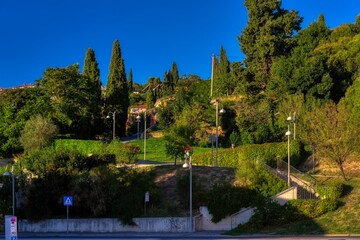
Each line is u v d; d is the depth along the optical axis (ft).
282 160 153.99
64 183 139.44
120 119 283.59
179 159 173.78
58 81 250.57
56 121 245.04
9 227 62.18
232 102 241.76
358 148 146.82
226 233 114.62
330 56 218.59
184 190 135.33
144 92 513.04
